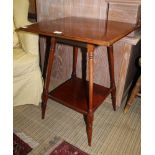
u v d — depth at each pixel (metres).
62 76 1.75
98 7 1.28
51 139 1.21
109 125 1.33
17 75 1.32
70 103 1.17
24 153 1.11
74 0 1.35
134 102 1.58
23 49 1.42
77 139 1.21
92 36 0.86
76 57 1.47
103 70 1.45
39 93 1.47
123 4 1.16
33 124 1.33
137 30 1.21
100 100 1.20
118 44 1.27
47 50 1.71
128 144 1.18
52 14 1.51
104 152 1.13
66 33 0.91
